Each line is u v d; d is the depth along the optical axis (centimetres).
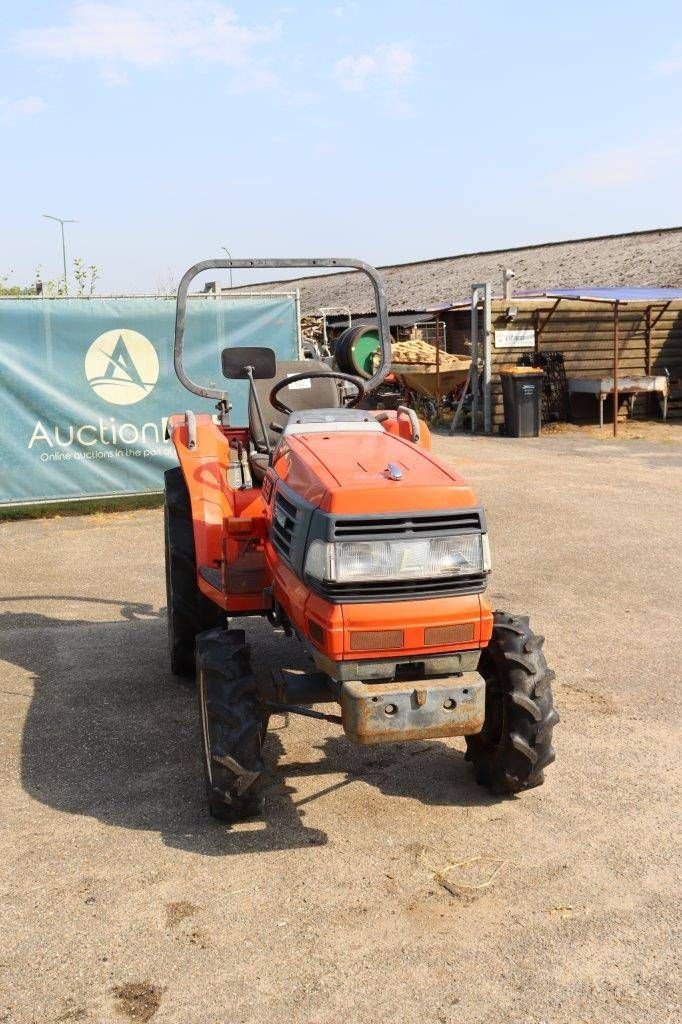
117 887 331
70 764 427
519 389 1573
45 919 313
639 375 1852
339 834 367
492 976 286
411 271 3272
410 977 286
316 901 324
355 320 2608
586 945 300
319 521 326
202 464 465
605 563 759
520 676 370
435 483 337
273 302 1042
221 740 355
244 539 410
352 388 690
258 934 306
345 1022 267
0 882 334
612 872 340
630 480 1141
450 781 411
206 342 1026
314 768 424
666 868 342
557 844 359
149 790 403
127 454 1012
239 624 627
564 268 2548
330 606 325
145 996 278
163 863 346
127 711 487
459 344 2131
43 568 778
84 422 990
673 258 2259
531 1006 273
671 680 517
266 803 392
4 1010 272
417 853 354
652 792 397
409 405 1905
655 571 735
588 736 450
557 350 1767
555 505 989
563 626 606
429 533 328
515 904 322
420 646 328
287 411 502
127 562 793
